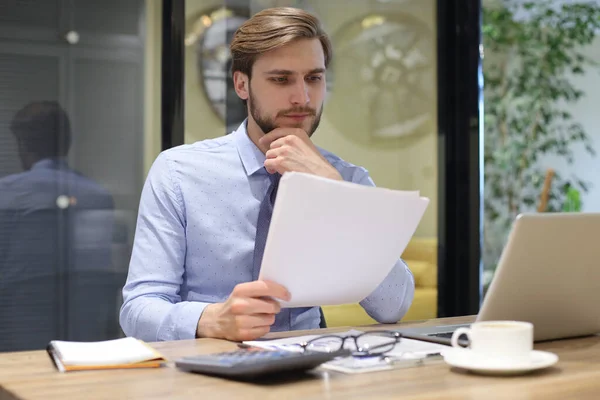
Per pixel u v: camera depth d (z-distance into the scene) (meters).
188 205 1.79
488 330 1.08
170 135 3.02
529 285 1.28
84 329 3.00
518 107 5.75
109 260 3.03
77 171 2.97
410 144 3.58
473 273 3.65
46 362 1.18
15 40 2.88
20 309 2.92
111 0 2.99
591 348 1.32
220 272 1.79
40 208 2.93
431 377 1.05
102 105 2.99
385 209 1.34
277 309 1.37
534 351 1.17
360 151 3.47
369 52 3.48
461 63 3.64
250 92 1.83
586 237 1.30
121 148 3.02
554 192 5.90
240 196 1.83
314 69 1.79
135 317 1.57
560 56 5.77
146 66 3.03
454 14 3.64
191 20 3.04
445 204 3.65
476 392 0.96
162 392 0.96
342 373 1.08
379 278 1.47
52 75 2.93
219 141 1.91
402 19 3.55
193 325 1.46
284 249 1.28
